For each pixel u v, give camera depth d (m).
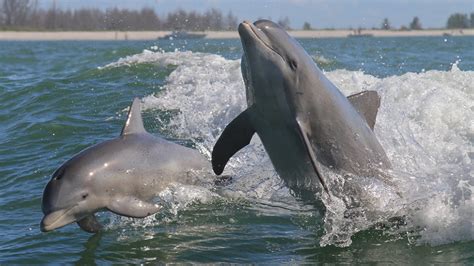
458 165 9.07
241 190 9.59
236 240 7.99
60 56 39.69
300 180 8.40
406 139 10.52
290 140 8.19
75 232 8.46
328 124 8.26
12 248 7.96
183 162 9.60
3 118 15.66
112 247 7.91
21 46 64.81
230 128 8.45
